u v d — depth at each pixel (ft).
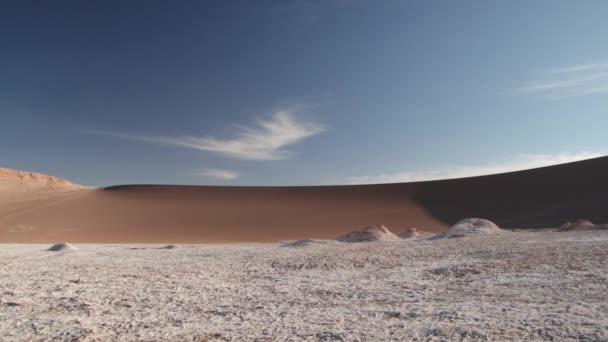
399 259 56.65
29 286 42.65
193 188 286.87
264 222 220.64
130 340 23.27
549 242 64.39
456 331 23.06
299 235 198.80
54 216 212.43
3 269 57.82
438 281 40.52
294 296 36.01
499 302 30.37
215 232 201.98
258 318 28.22
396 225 214.48
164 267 58.75
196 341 23.02
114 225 206.90
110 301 34.78
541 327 23.00
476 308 28.63
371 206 249.34
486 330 22.98
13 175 300.40
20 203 232.94
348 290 37.78
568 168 231.71
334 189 285.84
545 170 240.32
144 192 272.10
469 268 45.75
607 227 94.22
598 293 31.17
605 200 177.88
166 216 225.56
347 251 69.97
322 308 30.99
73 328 26.00
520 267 44.37
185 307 32.27
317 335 23.48
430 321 25.71
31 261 70.23
